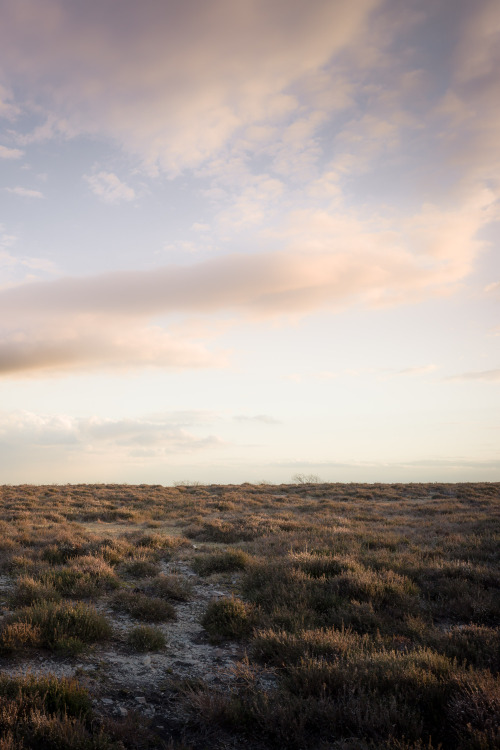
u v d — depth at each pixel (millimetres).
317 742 4336
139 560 11516
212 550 13836
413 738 4223
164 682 5676
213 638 7055
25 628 6395
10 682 4922
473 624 7109
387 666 5402
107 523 20531
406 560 11484
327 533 15984
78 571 9867
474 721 4273
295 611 7773
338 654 5988
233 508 25438
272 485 40688
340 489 35531
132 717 4684
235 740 4469
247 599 9039
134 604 8312
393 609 8086
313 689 5105
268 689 5379
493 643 6215
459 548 13234
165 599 9062
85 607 7480
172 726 4719
